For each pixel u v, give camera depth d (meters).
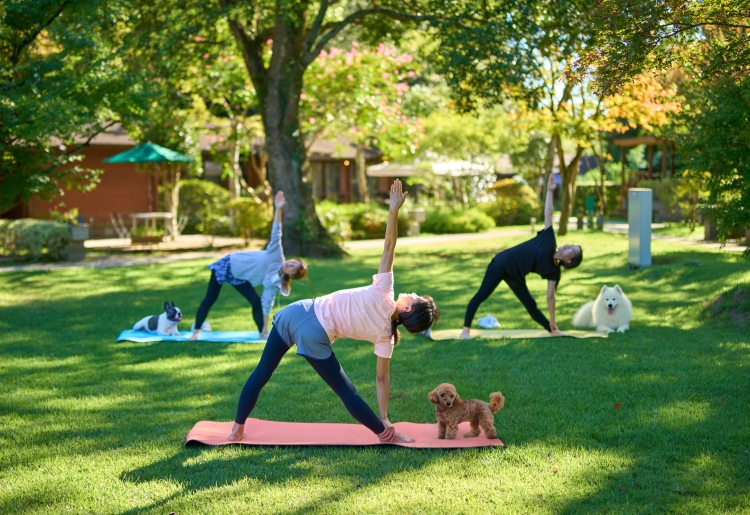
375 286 4.79
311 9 19.67
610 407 5.54
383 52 22.45
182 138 23.41
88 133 12.77
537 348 7.72
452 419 4.87
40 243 17.89
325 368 4.70
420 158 32.50
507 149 34.78
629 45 5.41
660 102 16.28
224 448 4.80
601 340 8.04
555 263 8.21
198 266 16.59
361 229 26.53
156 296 12.20
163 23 17.14
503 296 11.70
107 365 7.32
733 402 5.55
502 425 5.21
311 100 22.50
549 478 4.21
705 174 10.32
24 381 6.70
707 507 3.78
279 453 4.70
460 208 31.95
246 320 10.00
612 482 4.13
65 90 11.40
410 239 25.30
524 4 15.04
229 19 17.53
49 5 10.99
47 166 12.88
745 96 7.56
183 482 4.23
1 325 9.55
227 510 3.85
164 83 18.23
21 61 11.70
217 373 6.96
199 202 27.00
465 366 7.00
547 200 8.24
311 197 19.09
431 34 17.75
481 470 4.35
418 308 4.77
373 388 6.30
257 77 18.97
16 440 5.04
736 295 9.33
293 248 18.72
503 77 15.17
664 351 7.36
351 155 33.97
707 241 18.77
